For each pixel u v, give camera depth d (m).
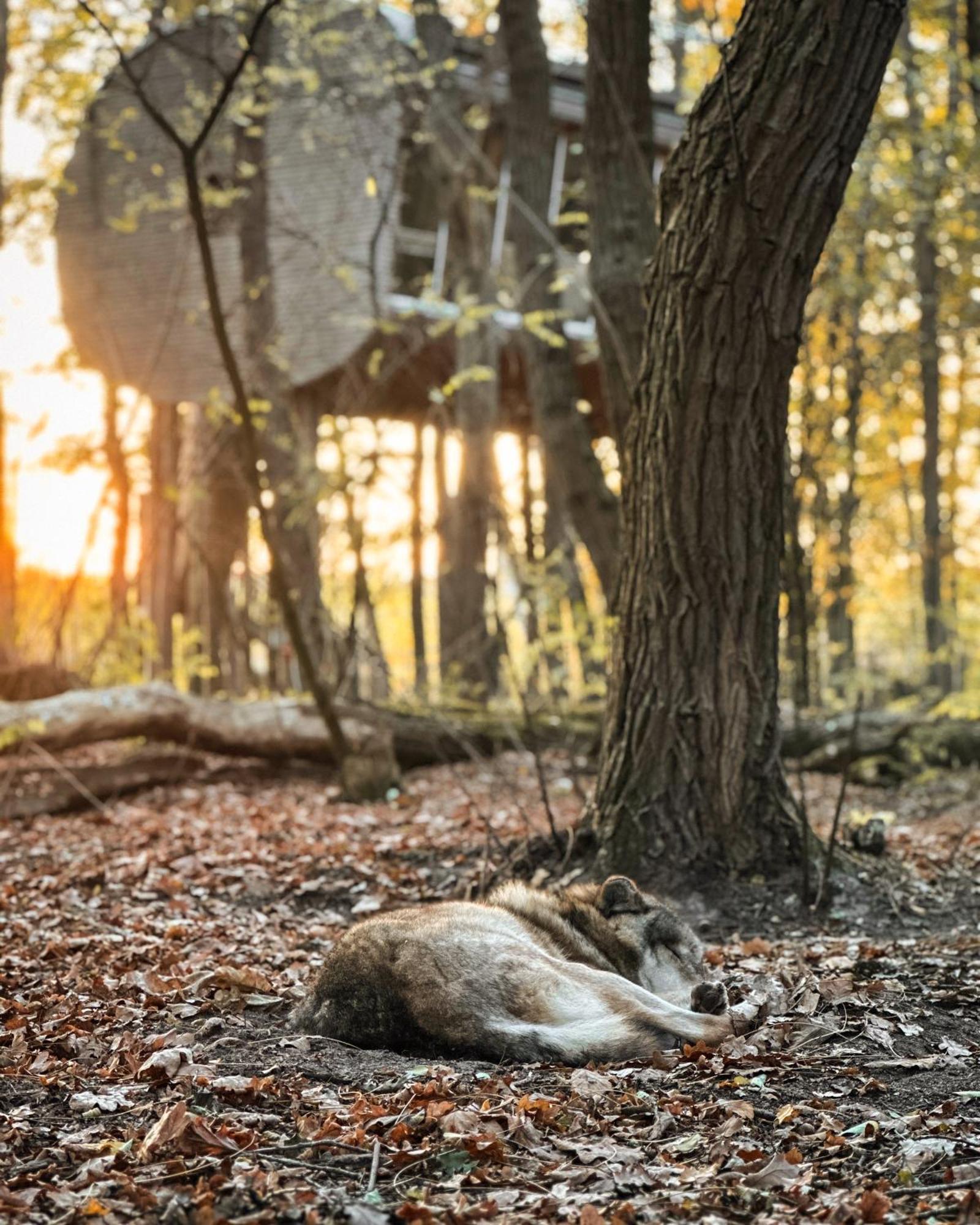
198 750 12.85
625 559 8.03
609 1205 3.60
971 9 15.49
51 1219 3.50
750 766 7.77
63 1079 4.62
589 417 22.22
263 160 16.23
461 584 18.73
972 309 21.67
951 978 6.05
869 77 7.17
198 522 19.02
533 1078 4.63
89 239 18.69
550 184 14.52
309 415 19.19
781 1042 5.11
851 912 7.45
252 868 8.94
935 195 16.86
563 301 19.70
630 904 5.72
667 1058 4.82
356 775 12.07
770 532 7.78
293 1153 3.93
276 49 16.47
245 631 19.03
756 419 7.61
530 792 12.06
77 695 12.12
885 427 25.50
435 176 18.41
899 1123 4.16
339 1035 5.06
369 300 17.52
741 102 7.18
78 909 7.89
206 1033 5.28
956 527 31.84
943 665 23.05
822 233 7.43
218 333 10.25
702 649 7.77
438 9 17.56
